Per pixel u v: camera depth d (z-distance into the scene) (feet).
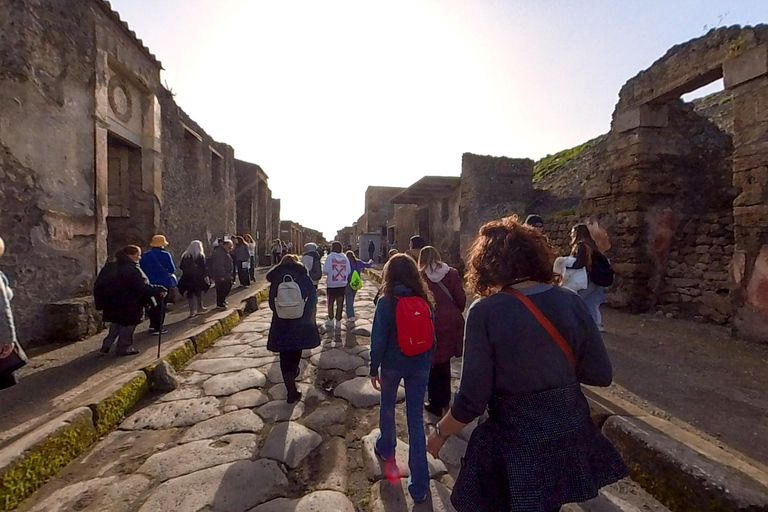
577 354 4.86
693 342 18.40
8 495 7.97
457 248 57.93
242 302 32.40
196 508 8.02
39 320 18.57
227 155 53.88
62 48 20.34
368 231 118.01
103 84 23.58
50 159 19.51
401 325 8.65
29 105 18.38
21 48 17.97
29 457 8.64
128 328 16.72
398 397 14.03
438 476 9.34
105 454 10.18
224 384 15.11
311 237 193.47
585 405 4.80
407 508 8.14
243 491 8.59
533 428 4.47
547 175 57.67
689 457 8.30
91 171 22.34
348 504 8.31
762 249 17.53
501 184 51.01
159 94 31.71
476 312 4.85
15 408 11.30
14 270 17.54
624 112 26.78
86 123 22.00
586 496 4.35
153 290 16.65
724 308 22.09
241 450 10.33
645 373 14.28
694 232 24.53
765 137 17.40
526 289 4.95
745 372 14.26
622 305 26.30
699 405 11.53
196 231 41.11
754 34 18.06
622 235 26.63
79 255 21.31
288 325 13.50
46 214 19.20
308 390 14.64
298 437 11.02
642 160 25.58
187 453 10.15
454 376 16.63
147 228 30.32
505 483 4.50
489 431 4.79
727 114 30.19
